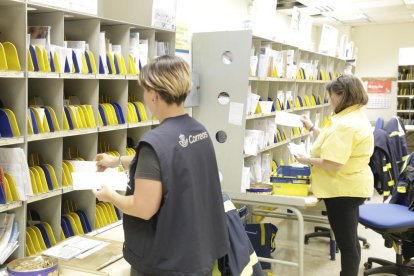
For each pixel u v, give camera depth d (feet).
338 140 7.93
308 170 9.14
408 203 10.57
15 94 5.97
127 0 9.06
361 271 11.12
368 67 30.68
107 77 7.50
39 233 6.61
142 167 4.19
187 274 4.28
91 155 7.76
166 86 4.29
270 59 11.62
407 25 28.99
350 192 8.13
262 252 9.84
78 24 7.49
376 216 9.89
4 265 5.91
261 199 8.67
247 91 10.02
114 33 8.21
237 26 14.90
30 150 7.13
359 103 8.20
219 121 10.46
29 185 5.90
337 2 20.70
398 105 27.99
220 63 10.30
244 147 10.57
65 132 6.73
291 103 13.92
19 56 5.86
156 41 9.46
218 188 4.86
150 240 4.34
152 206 4.18
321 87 17.39
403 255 10.75
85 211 7.85
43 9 6.42
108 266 5.59
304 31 14.29
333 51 17.71
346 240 8.39
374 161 12.87
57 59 6.45
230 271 5.18
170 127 4.38
